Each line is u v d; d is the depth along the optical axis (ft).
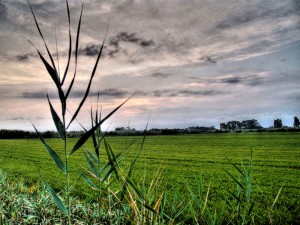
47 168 48.52
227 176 40.22
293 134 172.14
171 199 22.43
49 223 12.43
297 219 18.69
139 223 8.86
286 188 31.58
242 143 112.88
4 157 69.46
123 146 107.24
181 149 93.56
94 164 9.72
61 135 7.86
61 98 7.73
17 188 19.01
